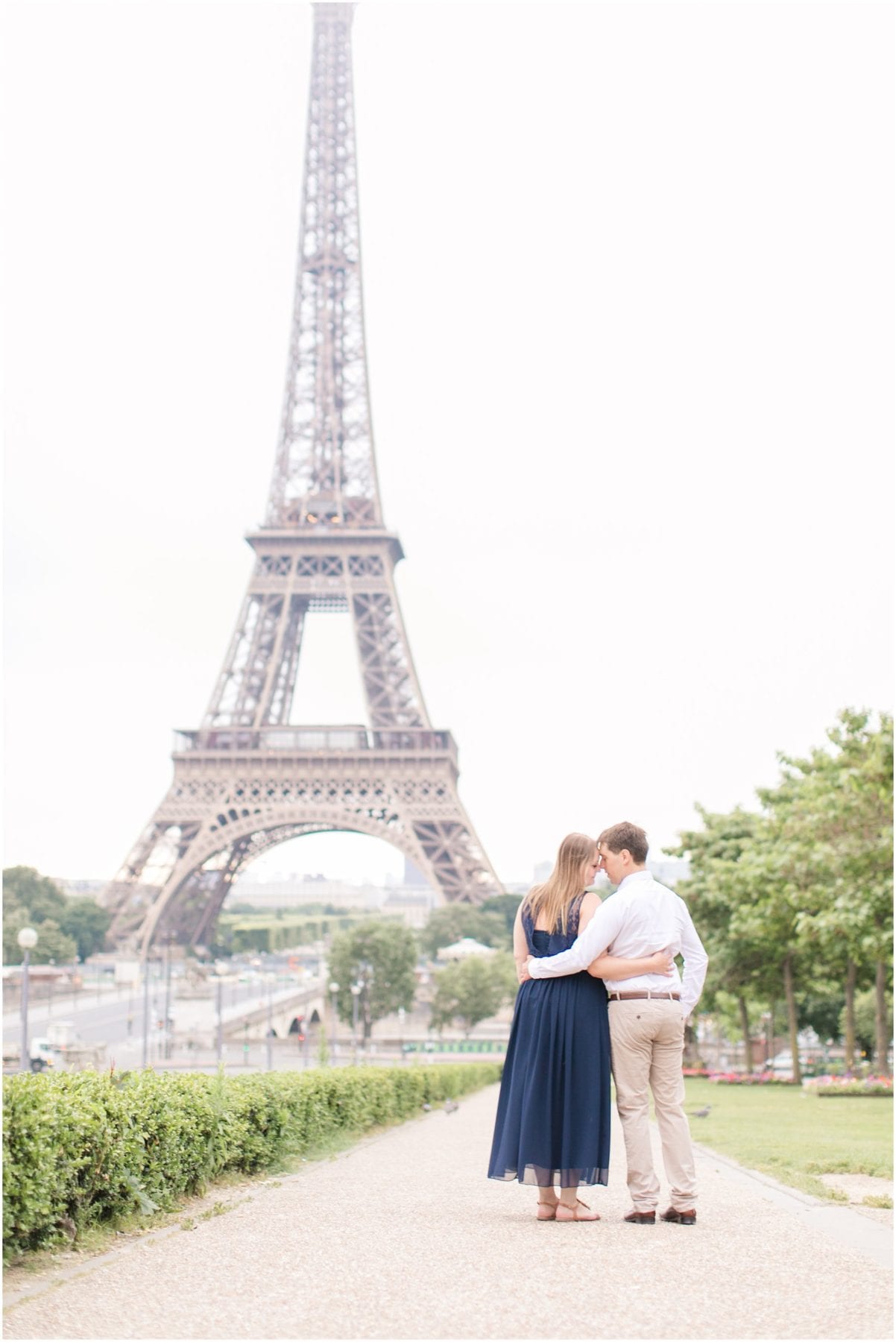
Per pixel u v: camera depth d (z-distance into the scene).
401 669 162.50
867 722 52.53
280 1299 10.84
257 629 164.50
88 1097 14.84
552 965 14.67
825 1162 22.72
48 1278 11.90
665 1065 14.88
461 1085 67.44
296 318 177.75
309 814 153.00
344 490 174.12
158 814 155.00
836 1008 124.81
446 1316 10.22
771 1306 10.73
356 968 167.25
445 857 151.88
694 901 81.75
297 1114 24.34
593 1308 10.48
